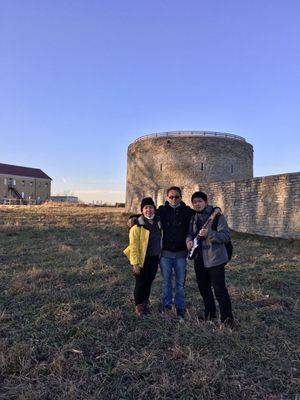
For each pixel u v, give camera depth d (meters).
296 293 7.16
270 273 8.70
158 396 3.74
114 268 8.98
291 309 6.17
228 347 4.70
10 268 9.15
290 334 5.13
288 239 16.42
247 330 5.18
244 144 40.59
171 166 38.81
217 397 3.74
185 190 27.39
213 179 38.00
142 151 41.16
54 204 56.19
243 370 4.22
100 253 11.33
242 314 5.78
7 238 14.86
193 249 5.43
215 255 5.36
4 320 5.65
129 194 43.25
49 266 9.34
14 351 4.52
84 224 21.11
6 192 87.00
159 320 5.55
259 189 18.92
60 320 5.57
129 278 8.16
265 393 3.81
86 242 14.01
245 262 10.09
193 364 4.24
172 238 5.82
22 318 5.76
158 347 4.75
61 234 16.52
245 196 20.09
